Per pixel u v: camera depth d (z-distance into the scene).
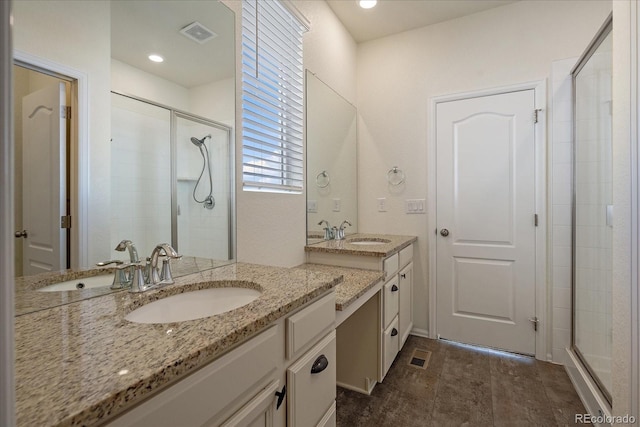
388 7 2.37
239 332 0.67
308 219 2.09
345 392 1.85
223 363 0.65
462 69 2.48
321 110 2.26
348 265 1.92
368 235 2.68
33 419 0.39
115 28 1.01
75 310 0.80
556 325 2.15
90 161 0.93
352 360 1.87
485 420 1.60
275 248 1.75
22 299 0.77
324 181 2.31
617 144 1.24
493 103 2.36
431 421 1.59
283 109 1.83
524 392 1.82
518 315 2.29
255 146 1.61
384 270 1.85
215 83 1.38
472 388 1.87
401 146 2.70
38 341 0.62
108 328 0.68
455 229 2.49
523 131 2.27
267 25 1.69
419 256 2.62
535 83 2.23
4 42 0.26
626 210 1.16
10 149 0.26
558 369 2.07
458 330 2.48
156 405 0.52
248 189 1.57
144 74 1.10
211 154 1.36
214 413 0.63
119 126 1.01
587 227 1.89
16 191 0.76
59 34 0.86
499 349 2.35
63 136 0.86
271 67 1.72
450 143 2.50
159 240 1.14
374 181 2.81
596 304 1.73
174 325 0.70
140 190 1.08
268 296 0.92
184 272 1.22
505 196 2.32
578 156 2.02
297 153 1.97
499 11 2.36
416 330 2.63
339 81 2.53
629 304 1.13
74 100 0.89
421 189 2.62
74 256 0.89
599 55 1.69
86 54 0.92
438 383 1.92
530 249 2.25
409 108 2.67
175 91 1.21
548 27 2.21
